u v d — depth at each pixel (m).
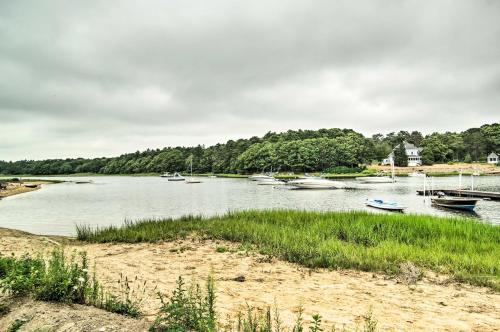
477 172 106.56
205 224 18.30
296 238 13.63
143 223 19.56
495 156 139.00
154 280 8.85
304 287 8.58
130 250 13.52
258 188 71.81
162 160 173.75
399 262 10.83
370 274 9.88
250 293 7.97
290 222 17.69
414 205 40.19
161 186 86.88
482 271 9.80
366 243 14.04
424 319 6.57
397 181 84.69
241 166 135.00
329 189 65.25
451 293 8.27
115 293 7.22
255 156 129.88
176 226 18.09
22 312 4.96
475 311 7.07
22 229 23.97
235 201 46.09
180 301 5.10
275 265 10.89
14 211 35.81
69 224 26.47
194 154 169.62
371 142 148.12
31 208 38.69
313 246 12.59
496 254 11.55
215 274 9.73
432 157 142.00
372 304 7.39
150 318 5.55
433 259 10.93
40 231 23.06
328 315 6.62
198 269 10.30
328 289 8.44
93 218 30.16
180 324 4.75
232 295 7.77
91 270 9.73
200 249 13.44
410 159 143.12
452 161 148.12
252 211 22.03
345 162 123.38
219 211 35.09
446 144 152.12
